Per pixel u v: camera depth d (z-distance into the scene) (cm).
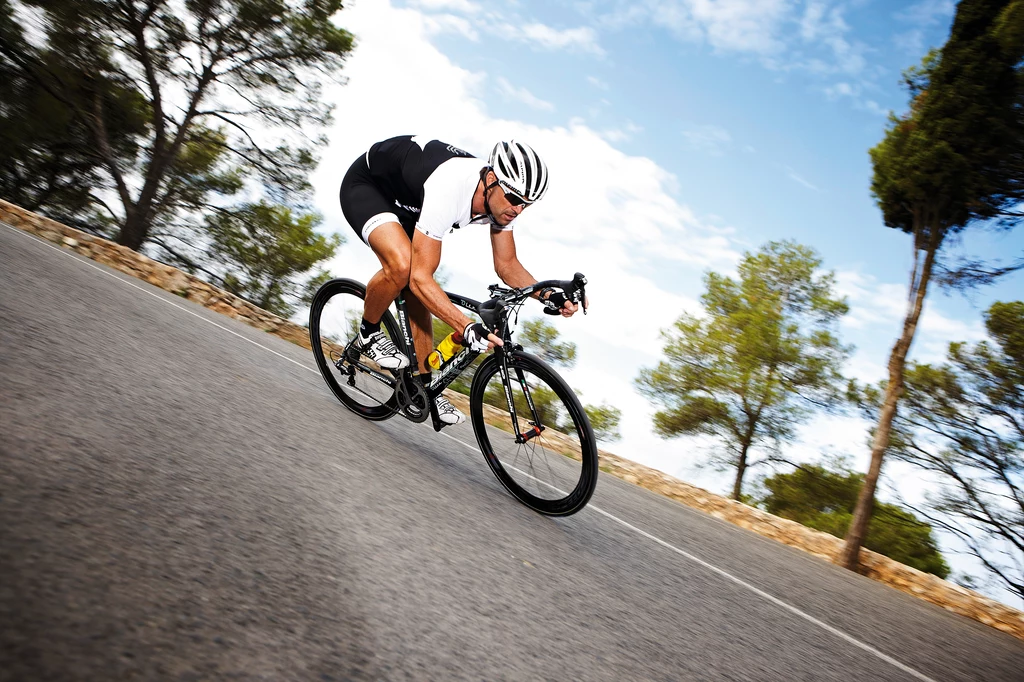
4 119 1539
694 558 374
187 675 118
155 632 127
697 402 1586
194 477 205
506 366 339
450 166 312
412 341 362
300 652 137
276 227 1691
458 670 153
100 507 165
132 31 1481
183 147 1680
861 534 679
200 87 1598
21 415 200
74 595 128
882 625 369
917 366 1162
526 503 333
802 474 1488
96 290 494
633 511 481
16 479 162
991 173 796
